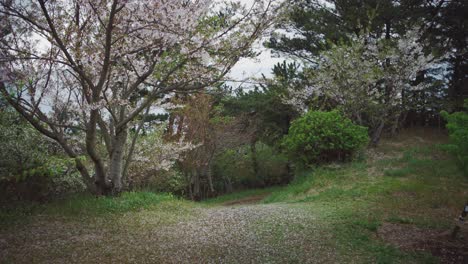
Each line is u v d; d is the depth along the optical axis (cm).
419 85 1355
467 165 559
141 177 1195
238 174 1917
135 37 622
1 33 557
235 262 441
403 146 1382
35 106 630
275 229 586
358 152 1224
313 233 559
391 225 598
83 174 750
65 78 730
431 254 466
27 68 610
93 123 657
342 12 1530
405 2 1449
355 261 444
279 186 1784
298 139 1194
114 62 664
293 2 630
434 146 1289
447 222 613
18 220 584
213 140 1573
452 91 1512
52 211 647
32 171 597
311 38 1595
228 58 645
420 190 825
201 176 1770
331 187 990
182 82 680
